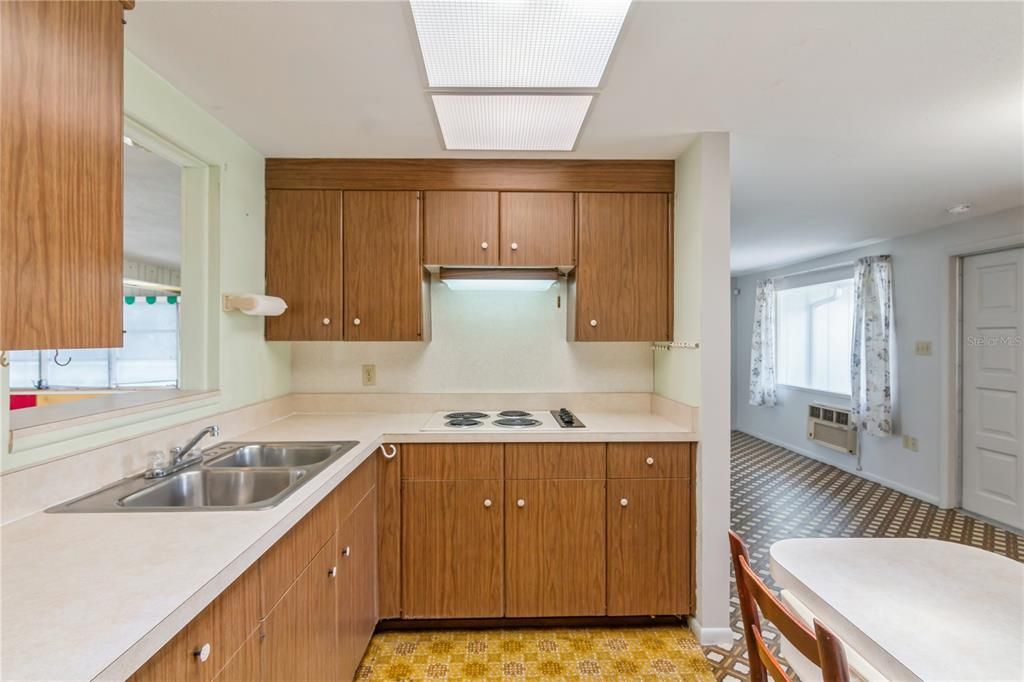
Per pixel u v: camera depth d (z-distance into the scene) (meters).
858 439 4.32
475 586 2.05
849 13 1.23
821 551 1.22
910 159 2.23
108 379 5.37
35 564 0.90
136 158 2.30
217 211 1.88
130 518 1.12
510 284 2.40
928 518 3.34
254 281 2.15
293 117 1.83
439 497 2.05
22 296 0.73
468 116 1.81
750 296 6.09
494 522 2.05
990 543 2.94
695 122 1.87
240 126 1.90
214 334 1.88
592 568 2.05
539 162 2.27
